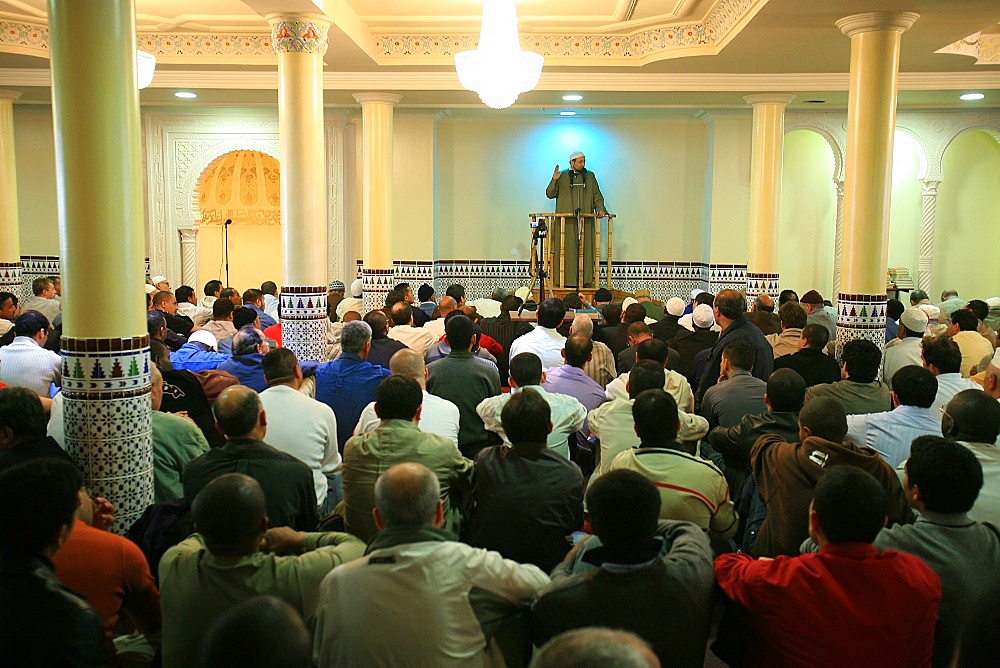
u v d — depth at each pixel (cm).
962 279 1168
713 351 525
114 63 344
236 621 118
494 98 628
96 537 244
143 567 250
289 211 642
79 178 342
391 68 852
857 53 621
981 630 173
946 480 228
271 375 369
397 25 789
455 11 743
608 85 873
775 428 349
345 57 808
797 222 1169
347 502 307
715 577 220
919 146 1109
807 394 422
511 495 286
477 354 571
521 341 562
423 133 1105
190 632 220
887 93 612
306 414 361
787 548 283
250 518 220
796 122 1104
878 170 615
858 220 620
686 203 1167
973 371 584
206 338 563
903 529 234
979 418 295
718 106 1047
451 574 210
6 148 943
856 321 623
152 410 375
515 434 296
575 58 838
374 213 925
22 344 482
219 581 220
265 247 1276
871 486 207
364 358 451
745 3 650
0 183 948
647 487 207
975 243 1162
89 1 337
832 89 869
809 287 1177
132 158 353
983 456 293
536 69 624
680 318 743
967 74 865
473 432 440
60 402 369
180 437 376
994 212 1155
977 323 633
